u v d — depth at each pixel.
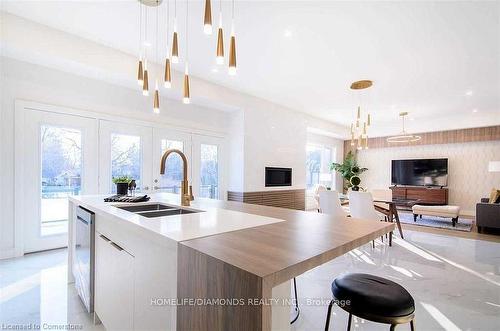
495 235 4.50
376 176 8.62
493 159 6.69
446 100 5.18
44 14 2.56
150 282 1.16
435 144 7.55
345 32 2.78
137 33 2.89
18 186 3.03
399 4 2.30
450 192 7.29
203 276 0.82
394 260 3.19
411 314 1.03
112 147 3.82
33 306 2.00
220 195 5.24
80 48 3.00
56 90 3.29
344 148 9.22
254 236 1.06
